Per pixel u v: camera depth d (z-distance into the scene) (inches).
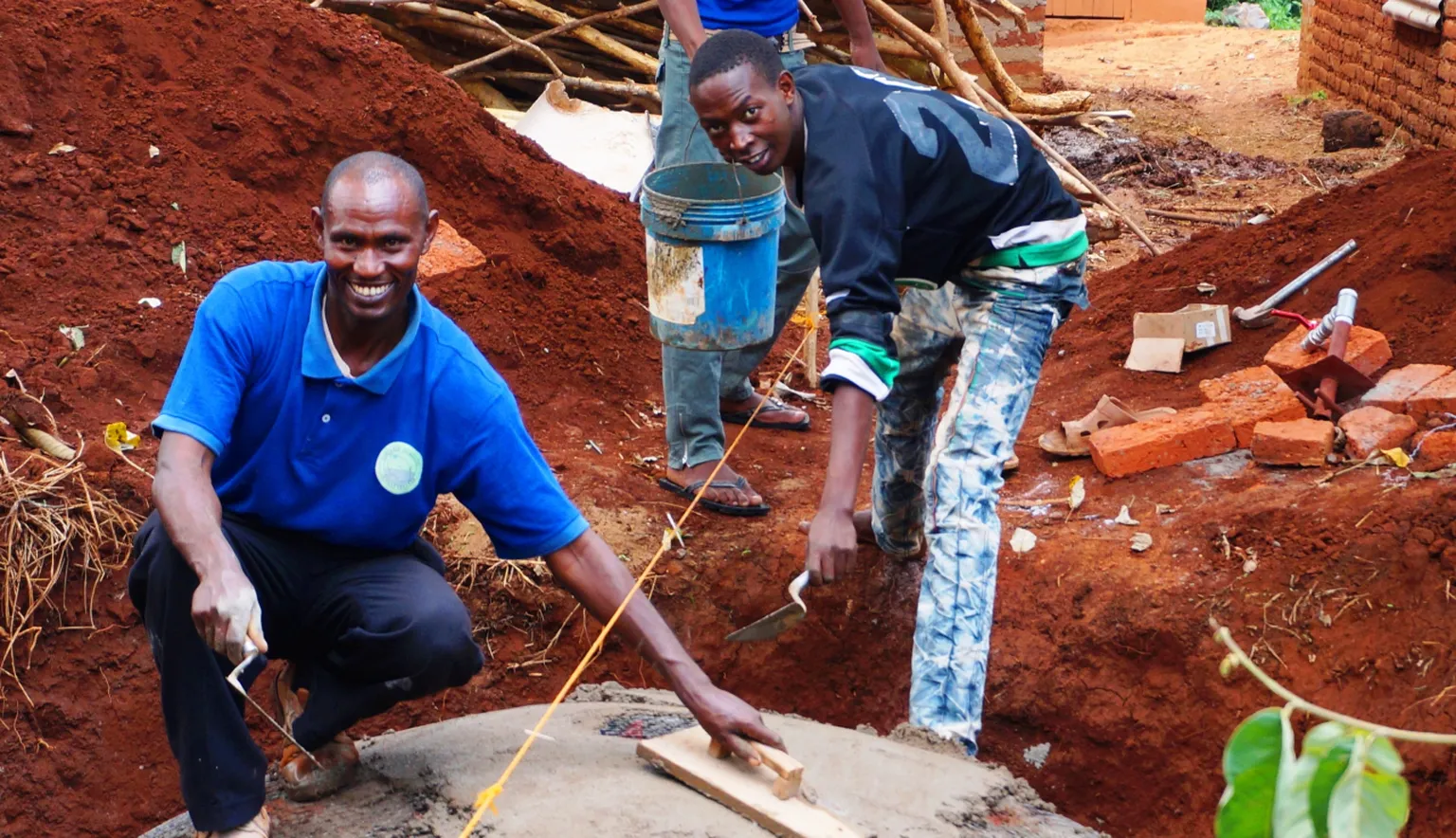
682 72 177.5
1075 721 163.3
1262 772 51.4
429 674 114.1
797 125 131.0
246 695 102.0
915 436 163.2
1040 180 142.7
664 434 209.6
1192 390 208.4
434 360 110.4
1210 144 406.0
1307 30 472.1
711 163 165.6
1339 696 153.6
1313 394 193.8
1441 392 182.1
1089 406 213.8
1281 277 230.5
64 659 156.3
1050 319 146.8
